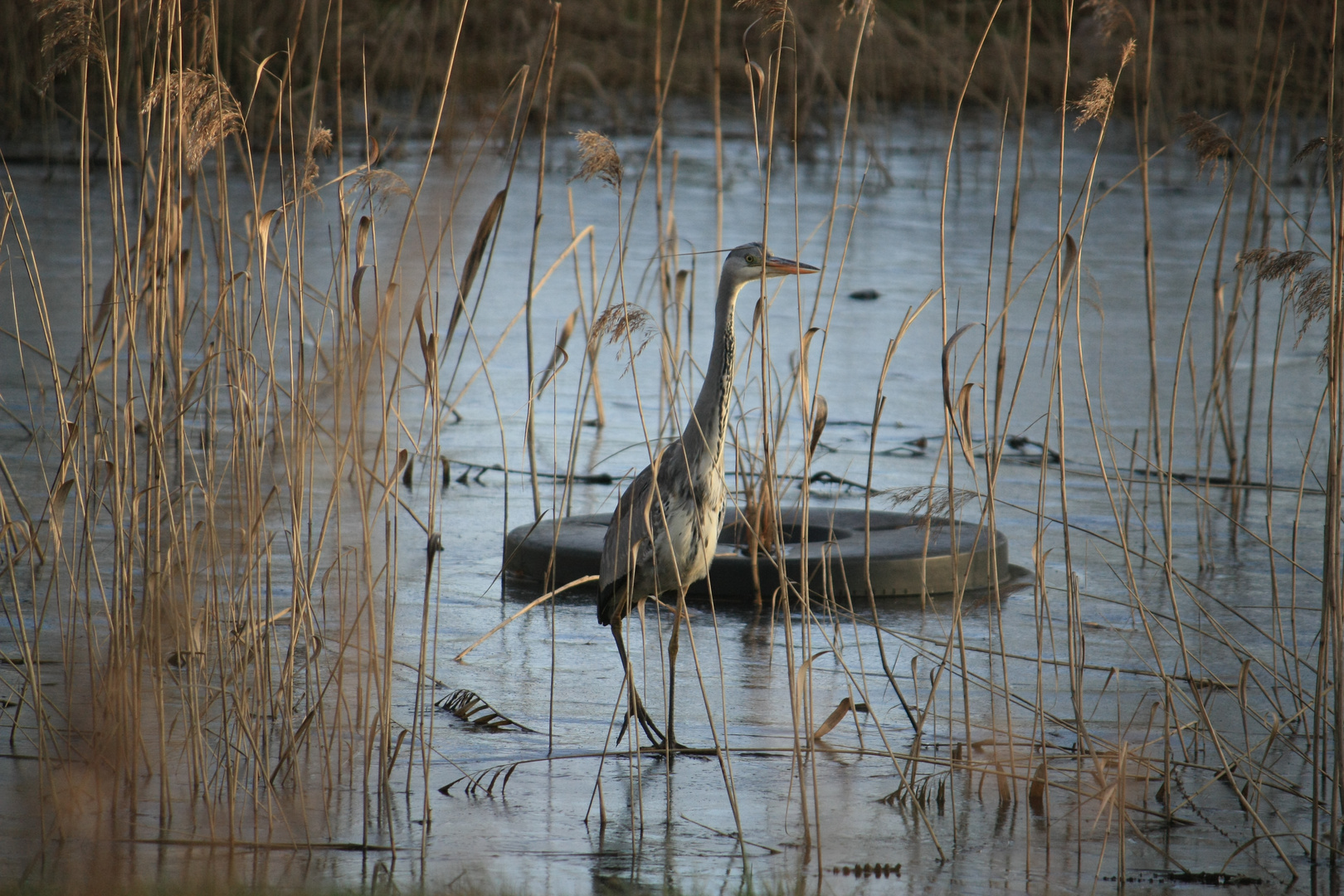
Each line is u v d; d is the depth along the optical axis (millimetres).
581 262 28453
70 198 32719
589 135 8945
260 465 9117
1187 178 41906
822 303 25844
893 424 18812
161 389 8805
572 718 10031
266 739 8328
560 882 7422
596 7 50719
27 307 22516
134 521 8516
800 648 11547
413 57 41781
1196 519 15133
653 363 21781
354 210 9000
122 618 8414
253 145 32031
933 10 51156
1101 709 10266
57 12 8766
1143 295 26938
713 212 34656
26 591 11727
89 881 7164
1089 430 18672
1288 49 33250
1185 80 41250
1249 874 7781
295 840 7895
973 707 10305
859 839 8172
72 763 8742
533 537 13297
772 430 14953
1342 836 8281
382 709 8180
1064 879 7645
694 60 50625
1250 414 15492
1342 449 7965
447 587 12891
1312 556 14008
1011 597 12977
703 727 9930
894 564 12750
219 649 8445
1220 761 9312
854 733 9867
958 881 7578
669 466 9562
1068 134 49156
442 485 16047
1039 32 51750
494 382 20641
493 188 35000
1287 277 8266
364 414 8727
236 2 32531
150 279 8820
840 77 47031
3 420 16750
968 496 8781
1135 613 12398
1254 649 11516
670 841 8055
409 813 8375
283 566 12812
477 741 9555
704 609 12688
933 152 45031
